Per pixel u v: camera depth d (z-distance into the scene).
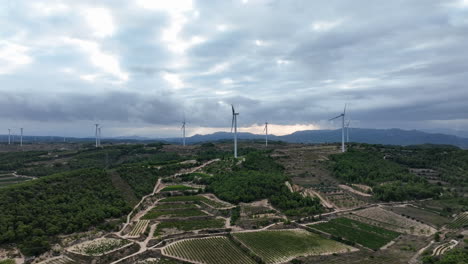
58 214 191.62
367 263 157.62
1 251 153.88
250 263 158.00
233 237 191.00
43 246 161.38
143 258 162.38
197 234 196.88
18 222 170.38
